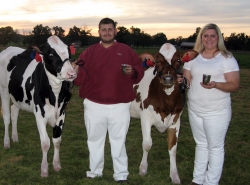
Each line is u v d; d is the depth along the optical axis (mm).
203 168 4293
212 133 3982
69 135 6738
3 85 5941
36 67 4863
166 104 4414
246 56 47125
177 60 4207
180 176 4855
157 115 4574
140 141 6496
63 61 4129
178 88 4309
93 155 4449
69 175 4797
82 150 5867
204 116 3990
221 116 3938
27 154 5621
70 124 7574
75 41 4512
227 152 5914
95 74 4109
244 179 4777
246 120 8305
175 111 4508
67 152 5750
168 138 4664
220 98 3885
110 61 4074
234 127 7629
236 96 11844
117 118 4230
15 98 5453
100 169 4605
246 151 6004
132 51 4254
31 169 4949
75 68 4160
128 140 6547
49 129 7152
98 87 4121
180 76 4035
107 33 4020
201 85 3756
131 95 4266
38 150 5816
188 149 6059
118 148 4359
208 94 3891
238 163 5398
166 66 4156
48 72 4336
